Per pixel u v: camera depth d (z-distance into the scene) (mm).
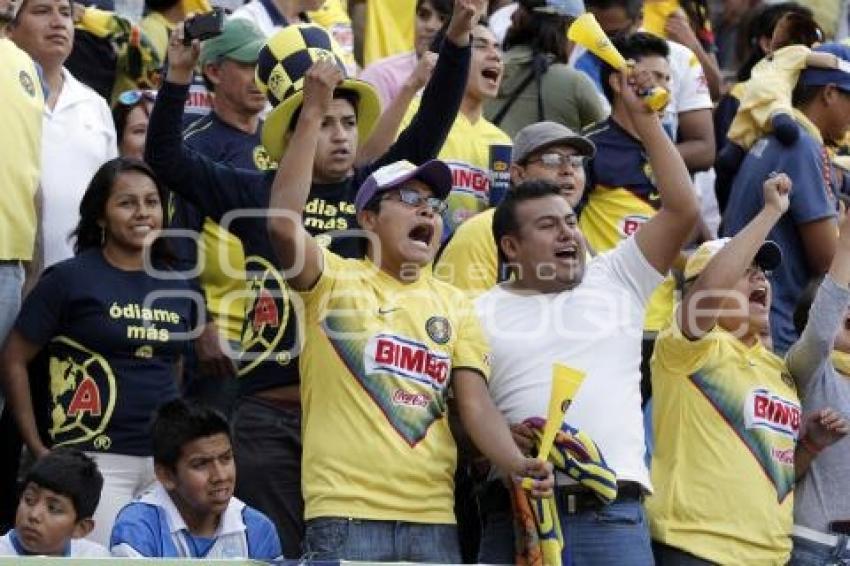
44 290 25062
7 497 26016
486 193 28516
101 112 28406
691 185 23234
